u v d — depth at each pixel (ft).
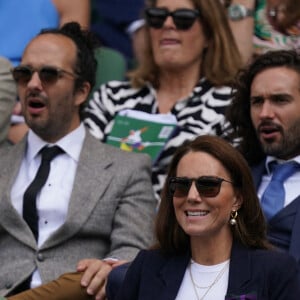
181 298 62.49
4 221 75.97
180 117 85.20
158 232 64.44
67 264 74.74
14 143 88.28
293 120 73.41
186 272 63.31
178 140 83.46
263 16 91.20
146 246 75.20
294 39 89.76
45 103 77.66
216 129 83.92
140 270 64.54
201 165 62.23
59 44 78.74
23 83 78.13
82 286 70.03
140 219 75.82
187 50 86.33
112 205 75.92
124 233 75.15
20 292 74.54
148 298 63.05
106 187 76.18
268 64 74.90
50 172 77.51
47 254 75.00
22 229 75.66
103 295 70.03
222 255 62.80
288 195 73.05
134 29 102.89
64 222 74.90
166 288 62.80
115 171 76.95
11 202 76.18
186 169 62.44
